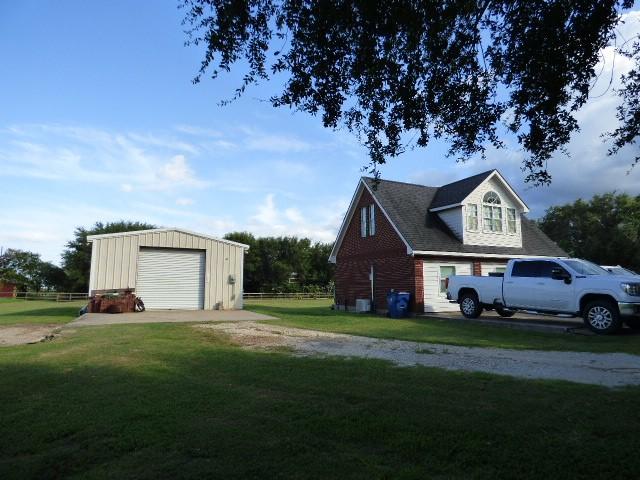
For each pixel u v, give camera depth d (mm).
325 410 4777
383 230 21922
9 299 46531
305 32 5062
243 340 10398
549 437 3979
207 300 21547
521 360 7863
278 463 3486
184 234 21438
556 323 13758
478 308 15750
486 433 4074
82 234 56438
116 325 13680
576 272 12766
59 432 4133
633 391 5539
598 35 4859
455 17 5105
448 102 5758
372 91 5727
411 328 13305
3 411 4824
